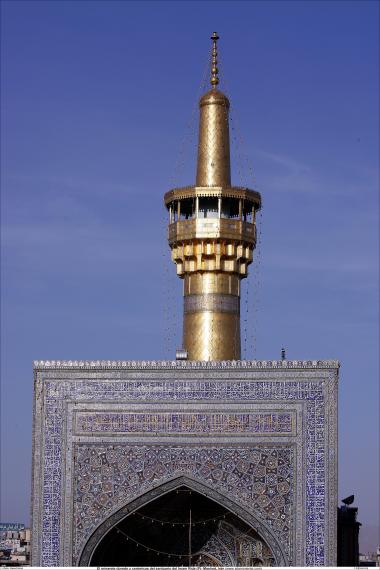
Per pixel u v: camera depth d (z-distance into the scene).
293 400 36.72
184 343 41.19
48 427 37.41
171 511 39.59
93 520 36.75
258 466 36.47
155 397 37.25
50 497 36.94
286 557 35.84
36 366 37.78
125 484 36.81
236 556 40.09
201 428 36.91
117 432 37.16
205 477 36.53
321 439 36.47
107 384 37.53
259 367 37.06
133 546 40.47
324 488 36.16
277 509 36.16
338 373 36.75
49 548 36.66
